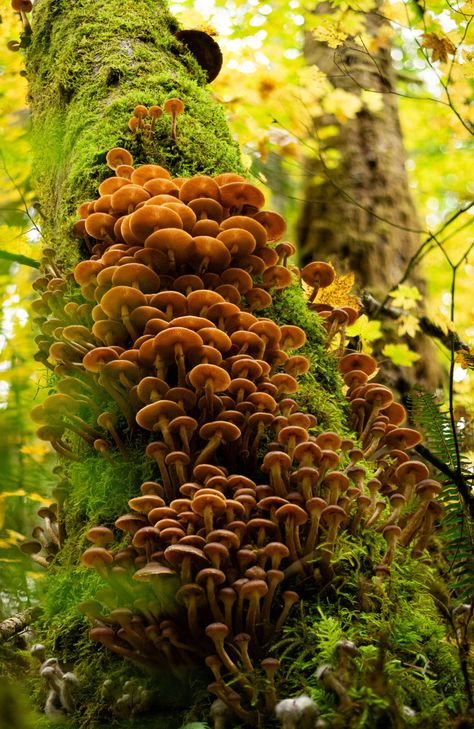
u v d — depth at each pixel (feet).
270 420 9.72
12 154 16.25
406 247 27.30
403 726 7.27
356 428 11.75
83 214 12.34
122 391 10.32
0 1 20.80
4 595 9.98
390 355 21.74
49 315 12.25
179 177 12.08
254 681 7.93
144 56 14.73
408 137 37.99
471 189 38.40
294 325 12.01
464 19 20.30
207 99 14.51
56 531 11.48
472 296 31.42
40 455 14.08
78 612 9.70
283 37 31.30
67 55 15.15
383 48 31.09
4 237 16.31
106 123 13.38
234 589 8.21
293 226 28.58
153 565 8.24
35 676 9.86
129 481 10.18
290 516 8.82
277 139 25.79
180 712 8.47
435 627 9.14
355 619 8.87
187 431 9.55
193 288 10.69
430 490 10.21
